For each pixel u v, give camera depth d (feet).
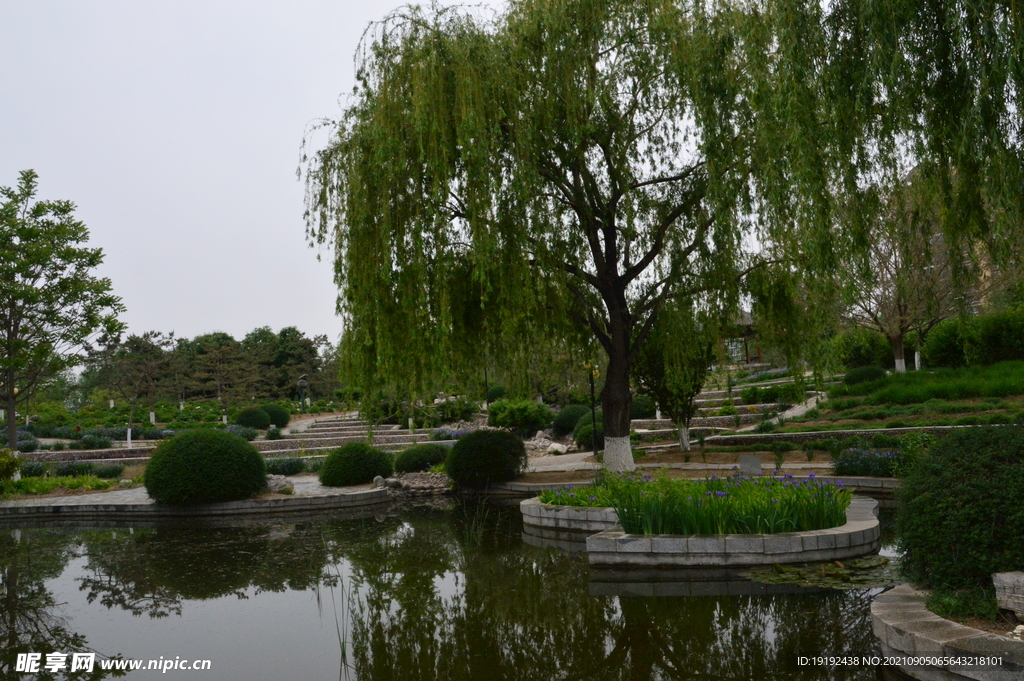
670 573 22.68
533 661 15.92
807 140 21.59
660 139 38.60
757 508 23.44
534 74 34.86
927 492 15.23
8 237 59.41
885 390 58.95
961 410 49.62
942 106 18.65
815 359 38.37
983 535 13.94
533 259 36.14
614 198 38.34
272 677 15.76
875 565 21.15
